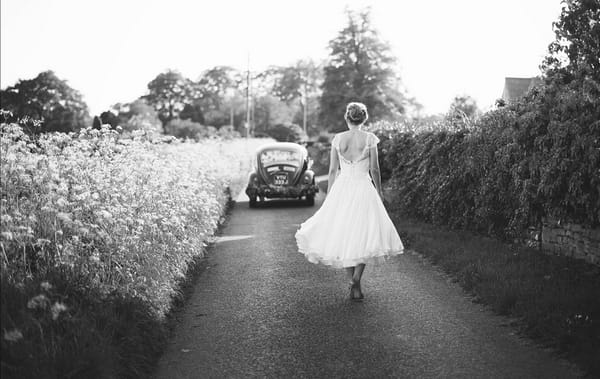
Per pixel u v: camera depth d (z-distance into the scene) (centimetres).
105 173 575
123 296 466
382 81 5969
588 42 678
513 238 821
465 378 389
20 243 412
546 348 434
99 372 350
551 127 608
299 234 596
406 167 1191
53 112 6931
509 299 538
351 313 553
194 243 762
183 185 830
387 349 451
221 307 585
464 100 1966
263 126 9731
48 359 334
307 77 10712
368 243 566
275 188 1580
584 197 570
